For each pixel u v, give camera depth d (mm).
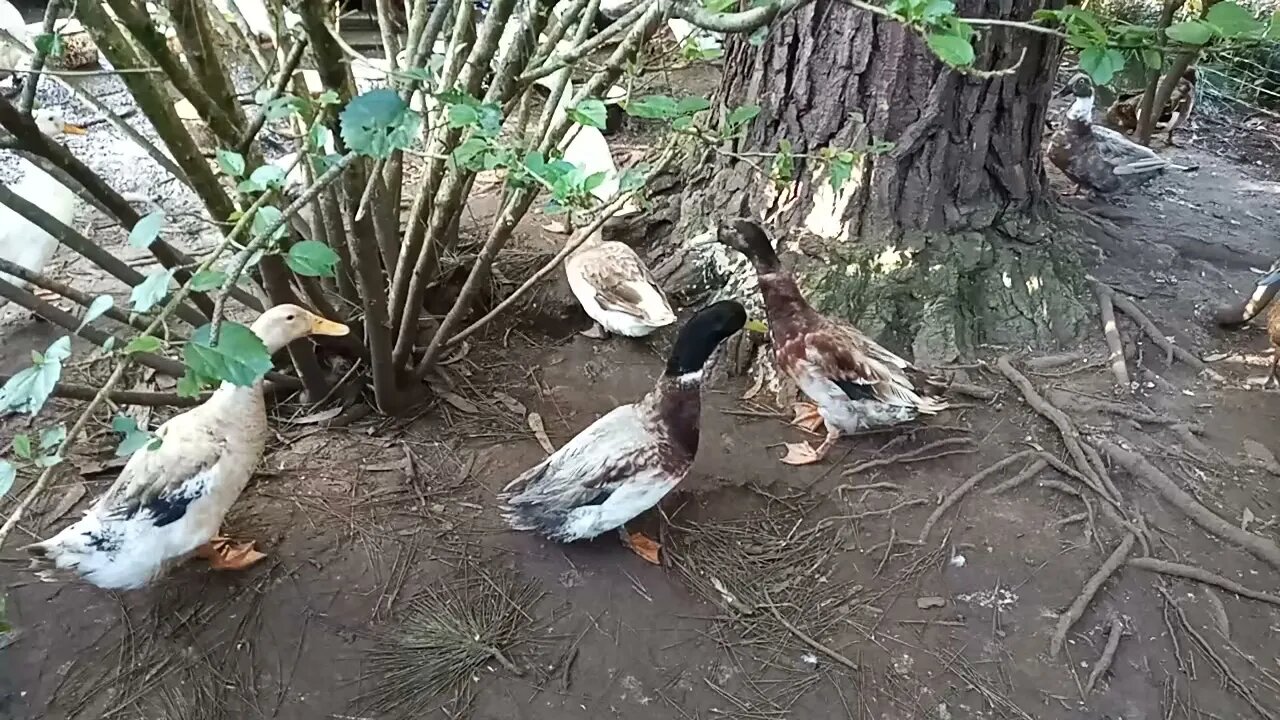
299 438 1596
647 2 1056
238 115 1271
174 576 1328
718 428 1688
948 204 1937
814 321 1567
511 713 1179
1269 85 3203
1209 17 721
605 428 1342
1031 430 1688
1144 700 1229
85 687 1181
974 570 1407
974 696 1225
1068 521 1498
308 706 1174
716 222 2047
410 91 960
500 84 1217
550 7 1227
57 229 1351
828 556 1423
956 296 1894
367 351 1641
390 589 1331
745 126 1691
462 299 1617
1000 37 1805
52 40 1029
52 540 1187
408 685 1203
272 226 828
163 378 1687
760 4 841
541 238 2189
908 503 1518
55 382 715
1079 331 1921
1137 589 1387
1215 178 2822
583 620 1306
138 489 1178
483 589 1340
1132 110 3084
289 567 1354
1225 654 1299
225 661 1222
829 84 1854
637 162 2414
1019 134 1942
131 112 2734
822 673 1248
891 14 724
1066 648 1294
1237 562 1443
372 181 1259
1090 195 2529
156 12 1609
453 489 1514
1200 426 1703
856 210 1905
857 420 1581
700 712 1192
